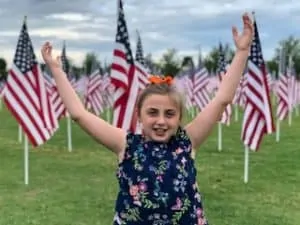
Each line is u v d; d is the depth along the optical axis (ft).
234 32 13.39
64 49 66.08
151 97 12.24
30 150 57.21
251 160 50.49
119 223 12.38
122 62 34.06
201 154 54.39
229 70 13.21
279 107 67.77
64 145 61.67
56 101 56.29
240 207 31.94
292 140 67.41
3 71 210.18
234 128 83.10
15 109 36.32
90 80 75.82
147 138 12.46
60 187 37.47
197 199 12.37
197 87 76.64
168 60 217.36
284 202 33.42
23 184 38.45
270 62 189.98
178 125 12.47
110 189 36.76
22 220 28.73
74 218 29.30
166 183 12.05
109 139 12.57
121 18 34.19
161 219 12.04
